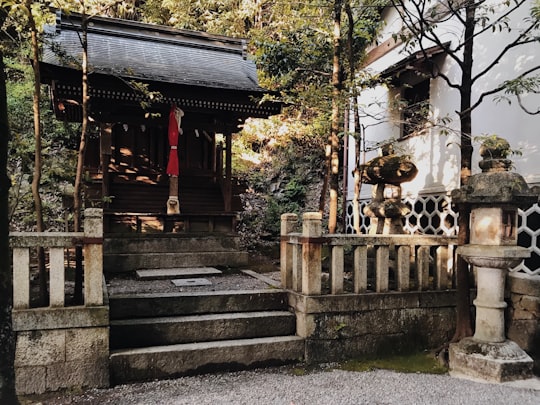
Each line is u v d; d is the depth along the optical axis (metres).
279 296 4.69
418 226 6.92
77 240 3.51
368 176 5.89
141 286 5.35
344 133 6.46
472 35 4.43
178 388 3.48
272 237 10.10
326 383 3.62
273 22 11.07
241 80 8.09
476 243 4.05
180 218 7.73
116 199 8.86
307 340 4.18
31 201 5.65
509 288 4.75
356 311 4.34
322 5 6.41
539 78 4.38
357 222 6.90
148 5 13.55
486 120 5.47
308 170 11.81
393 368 4.12
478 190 3.92
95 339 3.49
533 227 4.53
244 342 4.05
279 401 3.21
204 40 9.34
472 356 3.88
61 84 6.31
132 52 8.02
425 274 4.67
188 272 6.41
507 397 3.34
